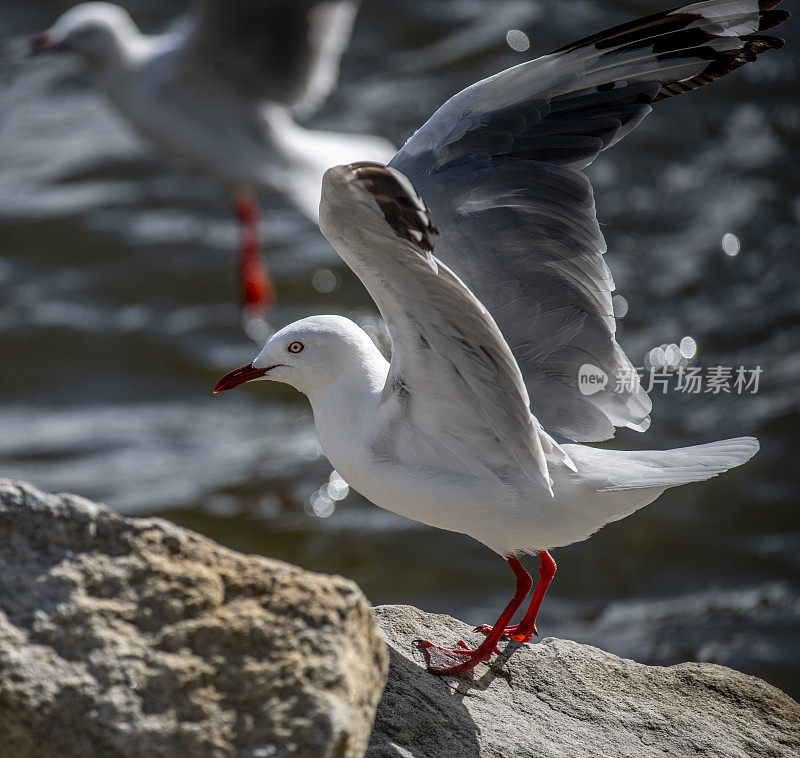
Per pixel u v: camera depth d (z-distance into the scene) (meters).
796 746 6.55
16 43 24.80
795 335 16.95
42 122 23.27
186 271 19.92
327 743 4.82
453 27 23.81
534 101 6.81
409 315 5.83
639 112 6.95
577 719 6.53
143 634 4.98
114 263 20.05
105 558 5.11
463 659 6.86
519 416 6.04
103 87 17.16
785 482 14.58
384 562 13.59
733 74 22.14
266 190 17.08
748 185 19.86
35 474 15.62
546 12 23.86
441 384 6.20
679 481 6.40
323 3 16.42
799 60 22.39
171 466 15.71
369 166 4.92
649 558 13.53
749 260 18.36
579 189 6.79
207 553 5.22
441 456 6.58
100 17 17.03
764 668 11.64
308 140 17.20
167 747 4.82
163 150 17.42
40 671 4.86
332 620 5.06
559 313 6.94
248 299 18.53
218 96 16.70
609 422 7.10
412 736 6.03
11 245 20.36
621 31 6.61
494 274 6.91
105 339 18.56
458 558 13.56
